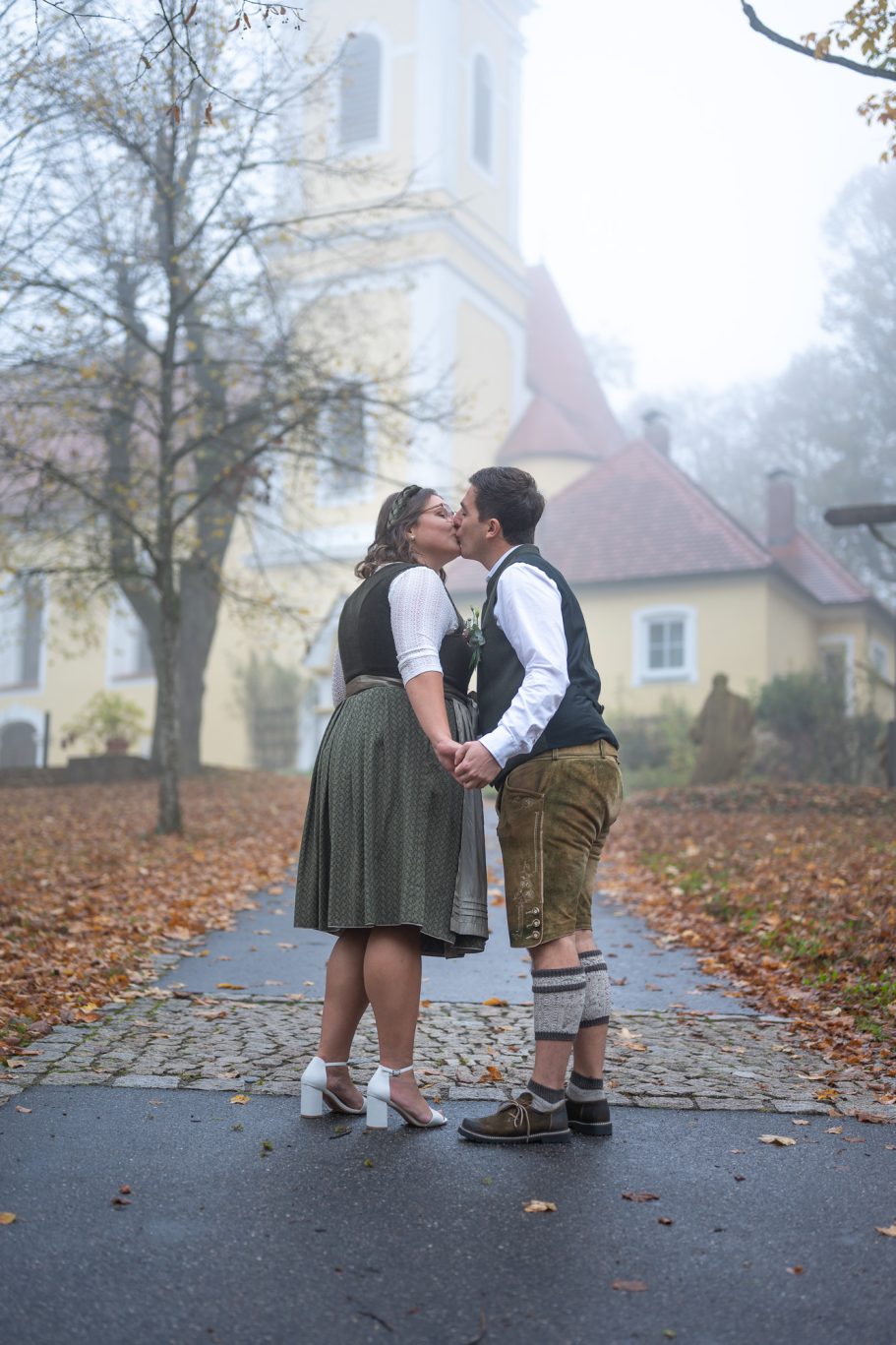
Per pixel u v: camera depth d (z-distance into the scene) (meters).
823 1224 2.77
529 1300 2.38
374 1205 2.84
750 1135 3.45
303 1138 3.33
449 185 31.41
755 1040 4.70
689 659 26.86
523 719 3.25
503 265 34.12
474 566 28.33
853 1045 4.56
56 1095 3.69
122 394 13.38
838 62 6.07
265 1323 2.27
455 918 3.41
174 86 9.60
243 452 13.80
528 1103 3.35
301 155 13.10
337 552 29.55
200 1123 3.46
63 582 15.31
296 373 13.63
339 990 3.56
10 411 12.61
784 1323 2.30
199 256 12.64
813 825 12.95
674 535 27.67
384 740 3.41
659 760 24.88
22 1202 2.81
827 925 6.67
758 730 22.80
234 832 12.84
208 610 20.98
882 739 18.30
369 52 32.06
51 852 10.48
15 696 33.34
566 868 3.37
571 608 3.56
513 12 35.50
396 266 30.27
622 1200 2.90
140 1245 2.60
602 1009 3.47
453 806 3.45
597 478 29.64
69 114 9.54
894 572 47.31
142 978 5.66
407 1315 2.31
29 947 6.01
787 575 27.12
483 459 33.31
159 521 12.61
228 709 29.97
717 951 6.82
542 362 39.19
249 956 6.45
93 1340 2.20
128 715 26.31
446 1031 4.73
